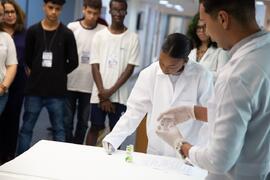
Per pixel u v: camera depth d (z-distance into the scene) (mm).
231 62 1150
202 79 1940
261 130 1138
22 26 3293
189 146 1320
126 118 1987
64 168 1665
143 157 1909
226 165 1113
